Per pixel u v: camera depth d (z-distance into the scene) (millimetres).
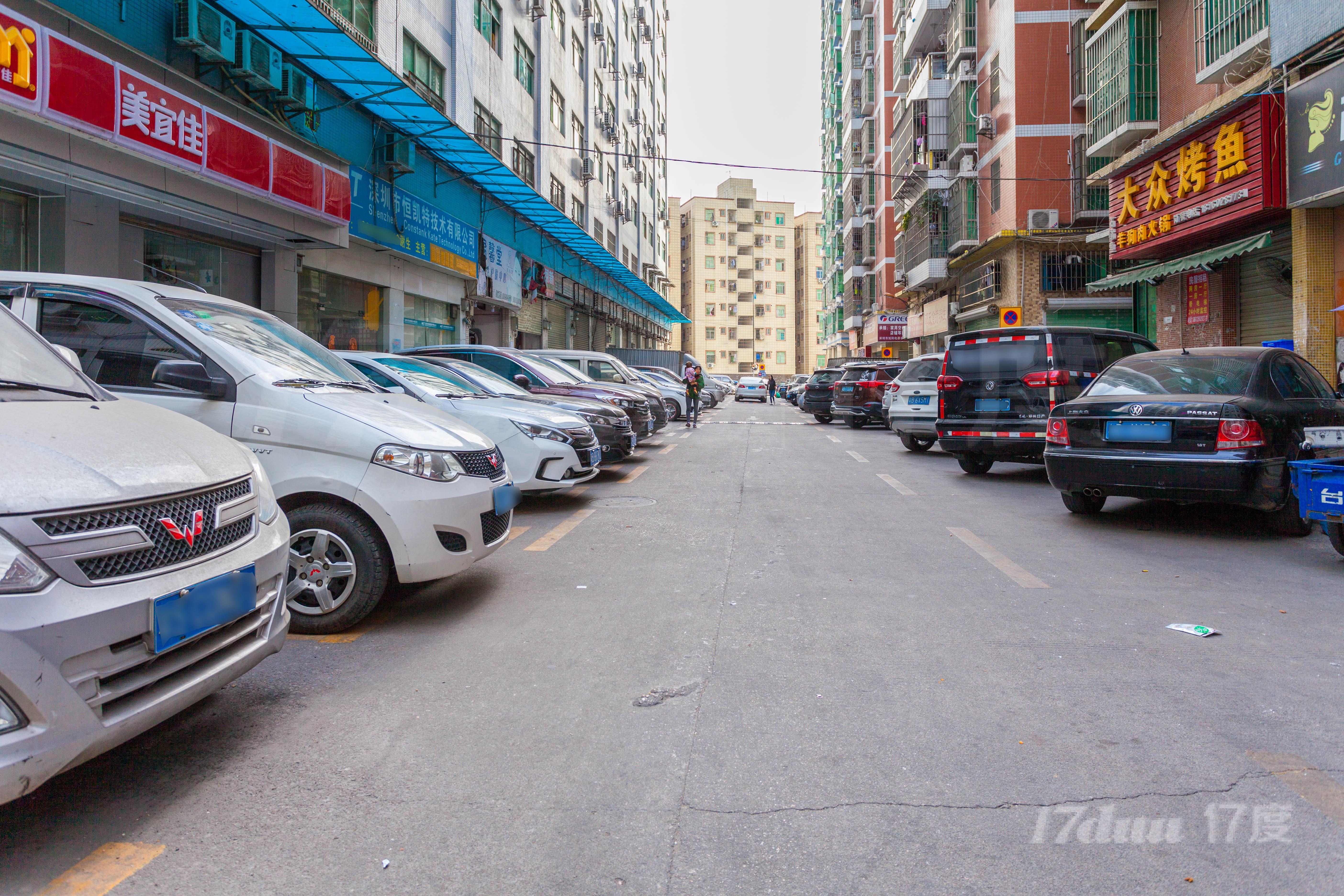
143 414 3127
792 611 4578
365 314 17031
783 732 3043
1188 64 16141
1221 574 5332
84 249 9375
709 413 29781
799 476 10633
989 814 2455
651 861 2230
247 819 2457
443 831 2387
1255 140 12430
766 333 89125
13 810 2512
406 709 3287
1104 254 24344
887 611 4562
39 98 7359
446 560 4371
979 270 27469
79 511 2309
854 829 2379
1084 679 3521
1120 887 2100
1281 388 6668
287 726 3127
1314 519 5449
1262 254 13781
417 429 4578
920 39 31969
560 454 7605
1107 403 6750
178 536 2588
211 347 4492
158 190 9391
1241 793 2557
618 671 3686
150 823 2438
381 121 16359
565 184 31031
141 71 8898
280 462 4293
